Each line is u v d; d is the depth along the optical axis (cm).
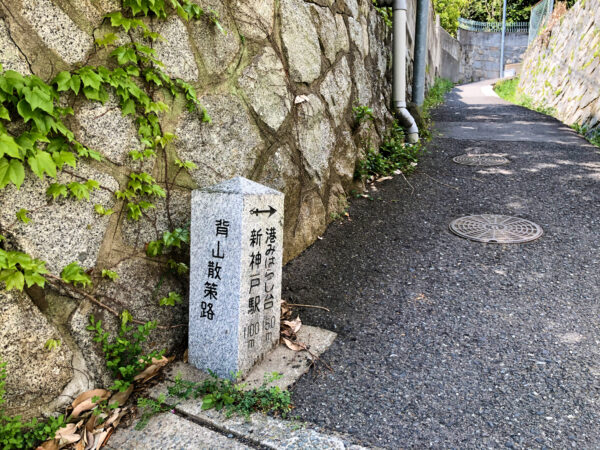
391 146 615
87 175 228
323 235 434
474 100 1509
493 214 469
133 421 230
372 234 439
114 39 233
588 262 368
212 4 301
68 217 221
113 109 239
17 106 193
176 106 275
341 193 480
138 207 251
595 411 223
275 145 363
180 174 279
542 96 1222
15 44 199
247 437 215
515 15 2964
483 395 239
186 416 231
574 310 308
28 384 209
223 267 243
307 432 216
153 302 265
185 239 268
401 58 681
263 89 348
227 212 239
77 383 228
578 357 262
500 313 311
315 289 353
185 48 280
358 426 222
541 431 213
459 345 281
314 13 431
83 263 229
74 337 227
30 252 207
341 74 488
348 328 305
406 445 210
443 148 721
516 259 379
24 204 204
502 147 716
